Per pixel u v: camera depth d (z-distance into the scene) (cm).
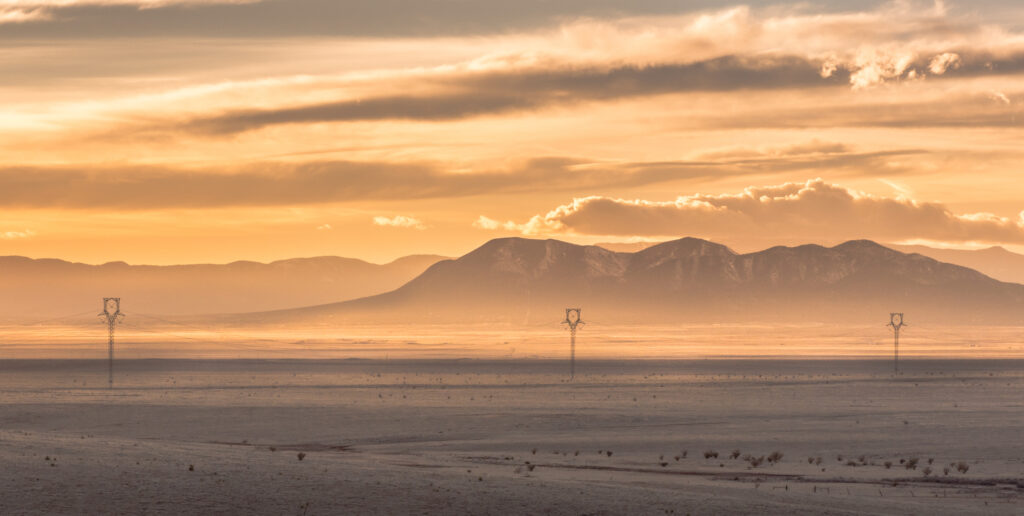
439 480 9925
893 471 12962
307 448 15888
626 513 9000
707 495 9862
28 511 8231
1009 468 13350
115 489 8912
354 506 8856
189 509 8544
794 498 10075
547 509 9006
